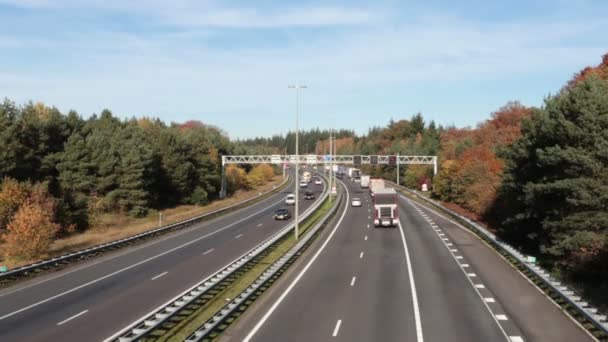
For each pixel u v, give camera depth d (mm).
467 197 81188
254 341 21844
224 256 44344
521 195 48562
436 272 37000
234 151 163625
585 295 33125
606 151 36938
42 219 49188
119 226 74188
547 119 43219
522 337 22281
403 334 22703
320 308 27219
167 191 103125
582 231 36906
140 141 98812
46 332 22891
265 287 32094
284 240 53094
